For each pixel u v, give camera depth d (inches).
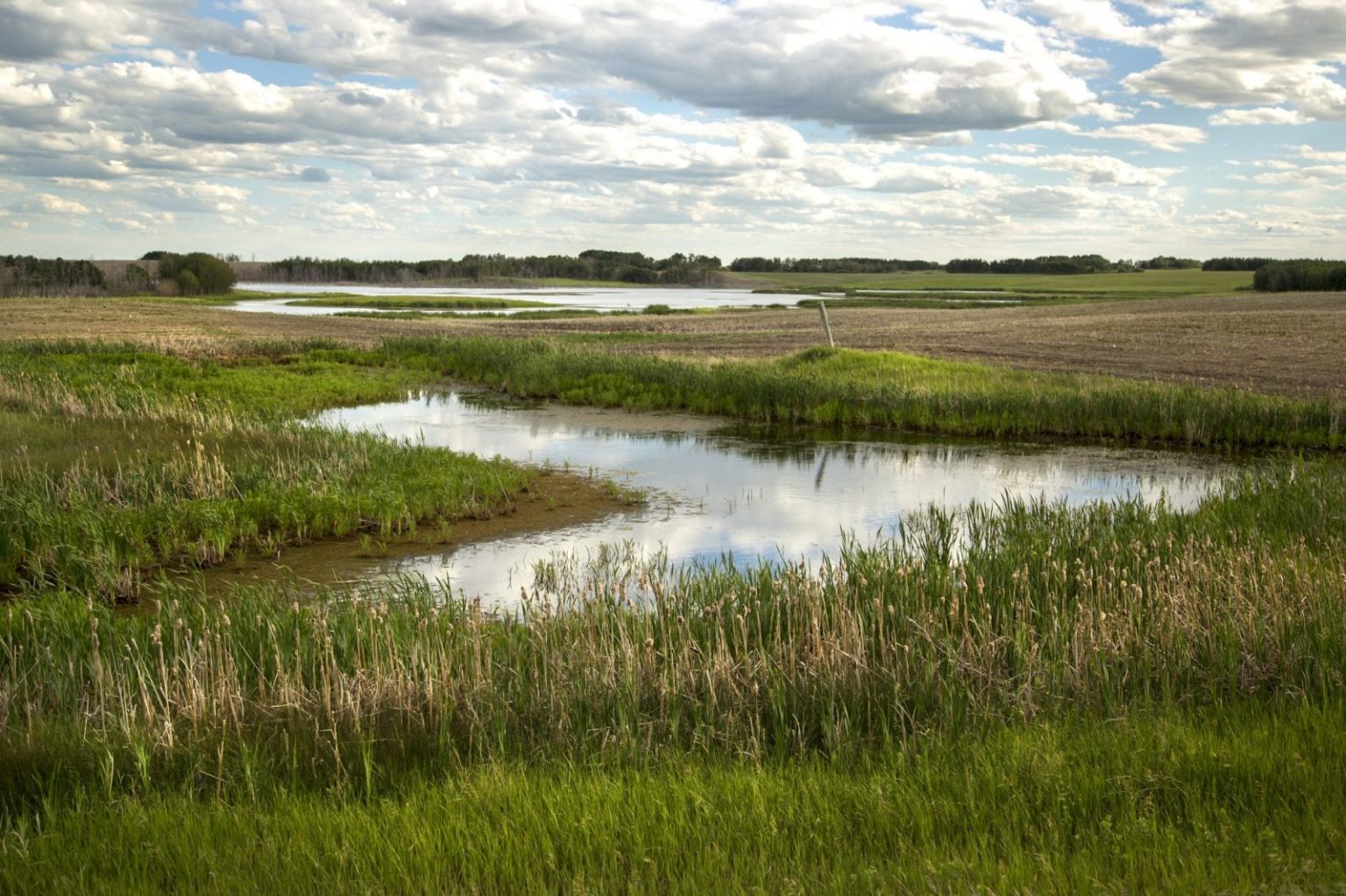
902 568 290.7
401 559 413.7
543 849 158.6
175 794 189.3
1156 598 281.6
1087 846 152.6
